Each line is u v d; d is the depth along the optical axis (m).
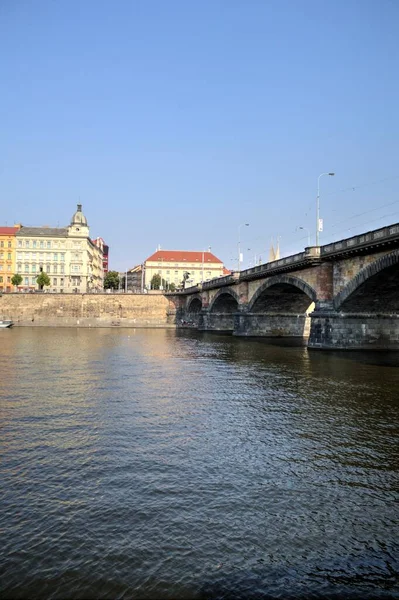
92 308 121.62
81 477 14.09
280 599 8.65
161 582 9.02
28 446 17.03
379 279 43.09
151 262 188.12
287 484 13.80
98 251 177.50
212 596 8.67
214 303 99.50
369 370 36.84
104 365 40.00
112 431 19.06
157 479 14.01
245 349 55.62
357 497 12.98
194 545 10.35
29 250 141.38
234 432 19.08
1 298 118.19
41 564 9.53
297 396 26.55
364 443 17.73
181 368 38.31
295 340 71.19
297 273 58.19
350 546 10.48
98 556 9.84
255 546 10.38
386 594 8.84
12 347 55.91
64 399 25.31
